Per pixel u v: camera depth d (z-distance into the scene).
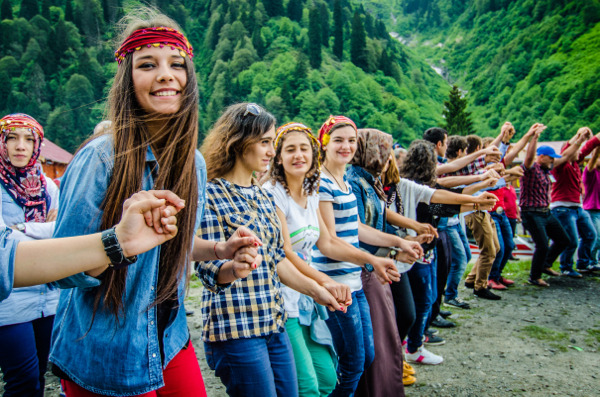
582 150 6.55
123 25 1.27
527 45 167.38
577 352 3.98
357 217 2.64
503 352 3.97
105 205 1.15
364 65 148.88
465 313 5.10
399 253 2.64
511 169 4.76
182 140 1.31
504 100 151.12
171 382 1.49
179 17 153.12
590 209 7.10
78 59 101.12
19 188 2.51
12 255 0.83
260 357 1.82
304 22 159.25
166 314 1.41
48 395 3.12
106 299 1.17
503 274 6.94
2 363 2.19
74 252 0.87
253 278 1.86
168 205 0.96
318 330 2.32
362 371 2.46
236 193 1.93
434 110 151.00
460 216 5.68
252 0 155.75
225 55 134.38
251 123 1.94
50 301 2.41
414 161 3.53
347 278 2.47
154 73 1.24
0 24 109.69
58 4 132.38
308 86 117.81
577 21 159.00
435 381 3.41
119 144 1.19
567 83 131.50
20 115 2.56
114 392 1.22
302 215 2.33
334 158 2.60
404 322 3.00
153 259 1.26
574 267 7.51
